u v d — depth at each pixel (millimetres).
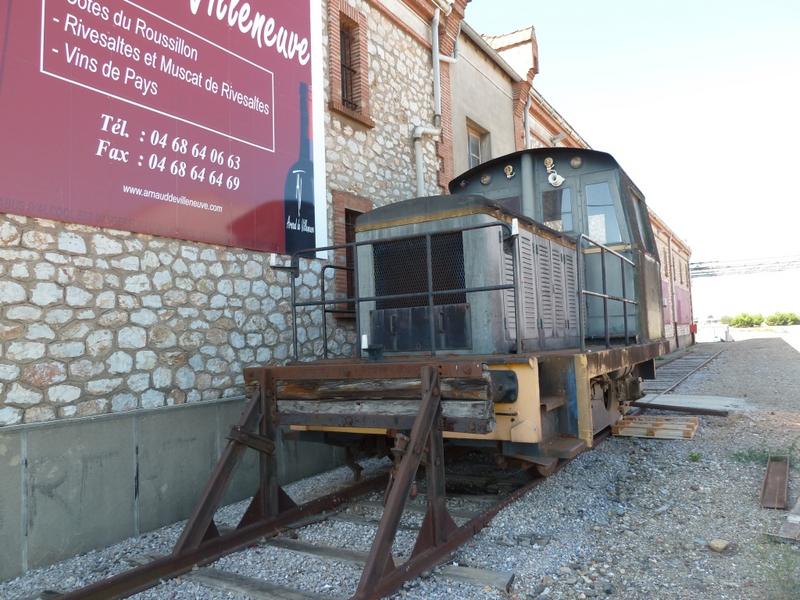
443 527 3631
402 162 8430
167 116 4980
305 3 6590
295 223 6305
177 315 5082
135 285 4750
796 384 11141
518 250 4879
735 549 3727
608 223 6441
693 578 3348
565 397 4379
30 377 4035
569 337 5902
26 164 3988
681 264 25203
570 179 6605
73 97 4285
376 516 4656
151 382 4844
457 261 4637
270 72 6062
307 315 6461
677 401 9305
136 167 4719
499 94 12234
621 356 5516
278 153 6117
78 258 4355
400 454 3453
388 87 8234
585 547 3875
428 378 3633
